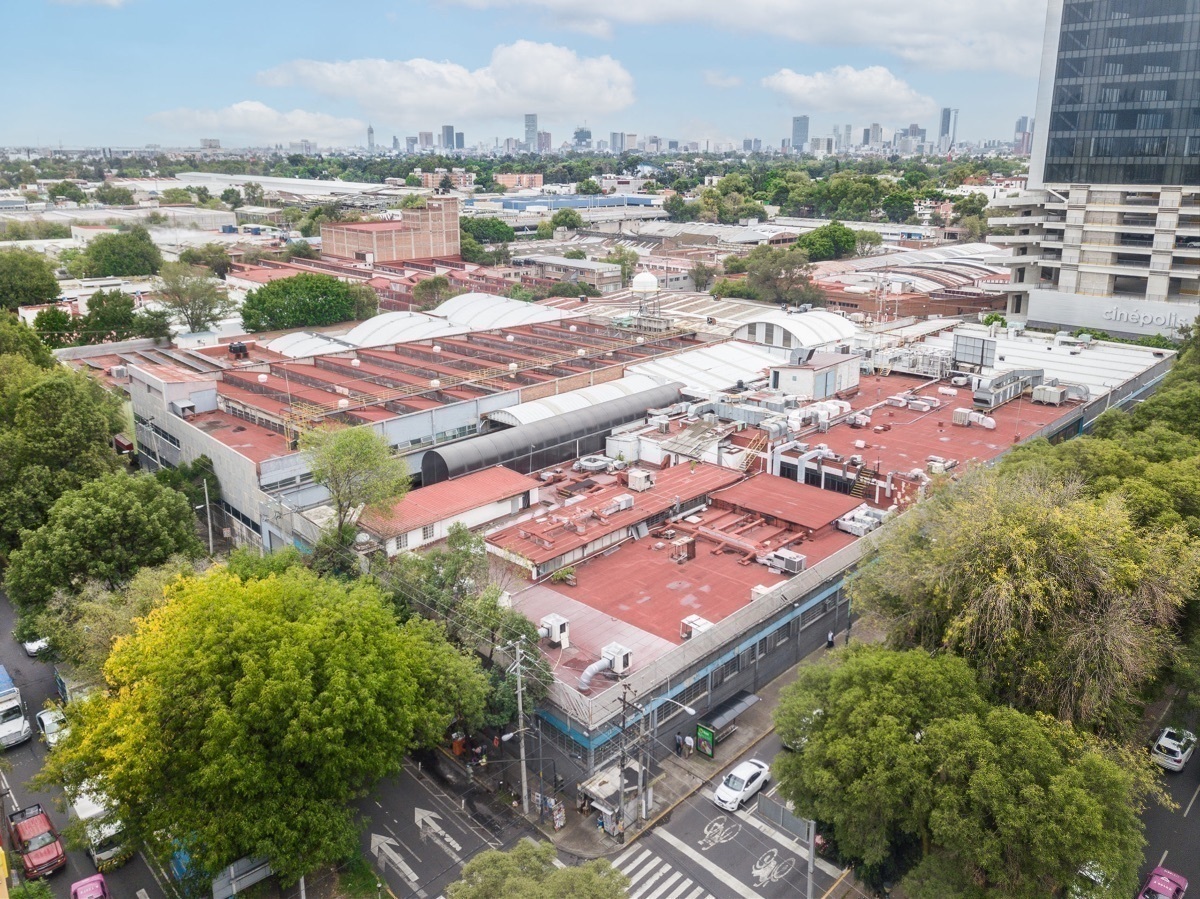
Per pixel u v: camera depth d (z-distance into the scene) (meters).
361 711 50.81
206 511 98.62
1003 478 65.75
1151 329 167.88
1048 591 52.00
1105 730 53.38
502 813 60.88
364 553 76.31
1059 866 41.94
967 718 45.94
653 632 68.56
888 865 51.56
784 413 106.44
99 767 50.50
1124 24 162.75
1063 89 172.88
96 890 52.94
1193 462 71.94
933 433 107.00
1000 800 42.50
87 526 73.38
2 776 65.62
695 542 83.81
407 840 58.38
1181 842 57.53
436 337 144.25
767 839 58.22
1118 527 55.09
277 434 101.06
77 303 188.50
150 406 113.38
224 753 47.72
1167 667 57.69
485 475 91.88
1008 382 118.44
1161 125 161.50
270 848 47.69
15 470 86.88
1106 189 170.62
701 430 104.44
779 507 87.62
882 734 45.75
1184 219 163.50
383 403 106.94
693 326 166.38
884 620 61.19
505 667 61.88
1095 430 96.75
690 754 66.06
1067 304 178.75
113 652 55.88
